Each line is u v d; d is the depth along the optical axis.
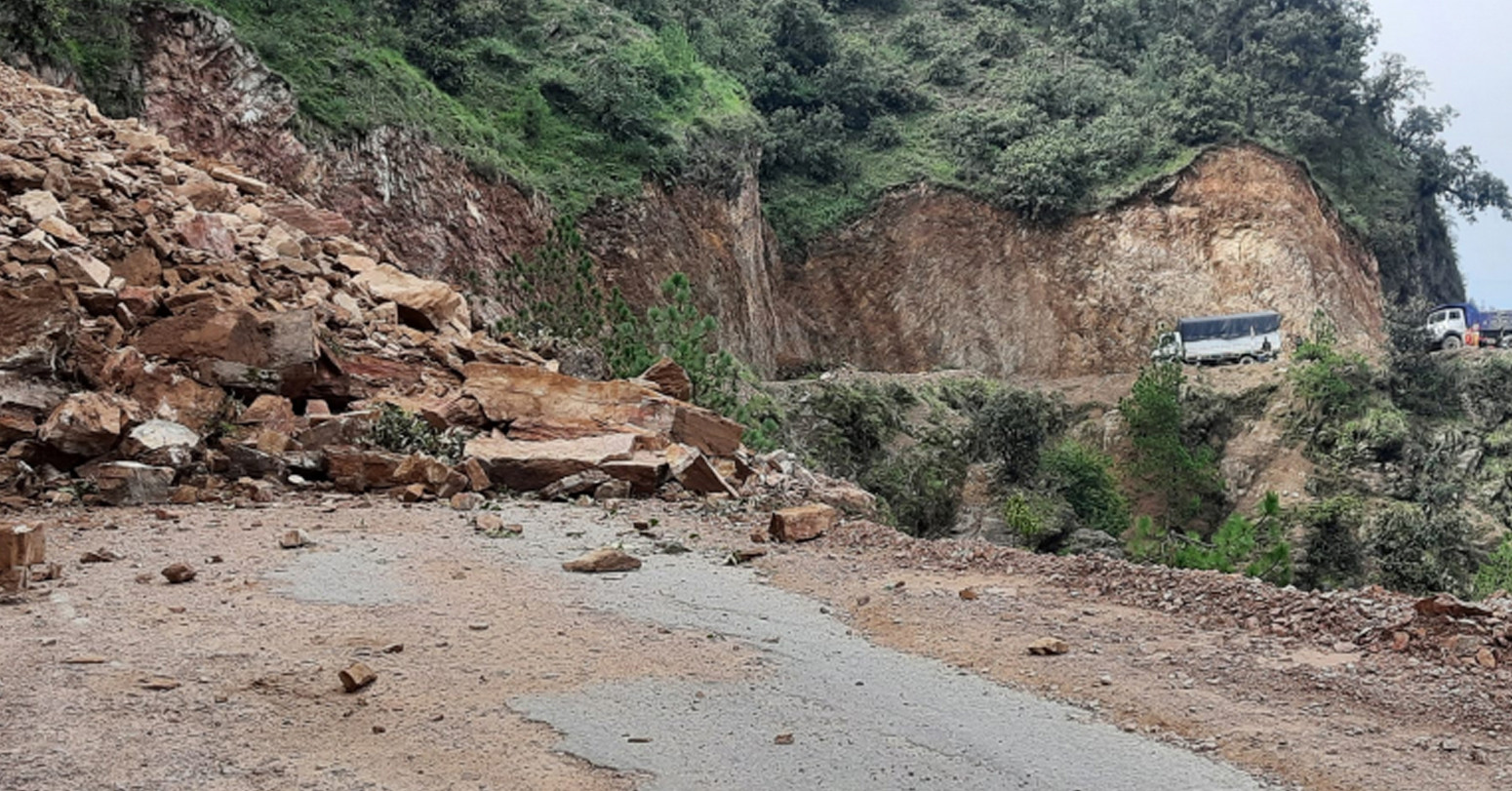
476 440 13.56
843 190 65.19
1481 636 6.98
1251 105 69.06
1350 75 75.69
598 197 42.44
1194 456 55.44
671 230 45.31
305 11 36.72
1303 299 62.44
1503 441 55.06
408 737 5.35
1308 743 5.57
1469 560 46.69
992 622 7.77
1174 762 5.34
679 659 6.78
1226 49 77.25
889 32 80.31
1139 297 63.47
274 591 7.96
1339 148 74.25
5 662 6.10
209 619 7.16
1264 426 56.53
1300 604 7.88
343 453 12.48
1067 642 7.30
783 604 8.27
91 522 10.12
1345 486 54.16
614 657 6.75
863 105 69.56
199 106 29.39
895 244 64.06
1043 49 78.88
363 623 7.23
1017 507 39.84
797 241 63.06
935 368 62.62
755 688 6.31
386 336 15.55
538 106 43.72
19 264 12.65
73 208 14.27
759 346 51.16
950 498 43.84
